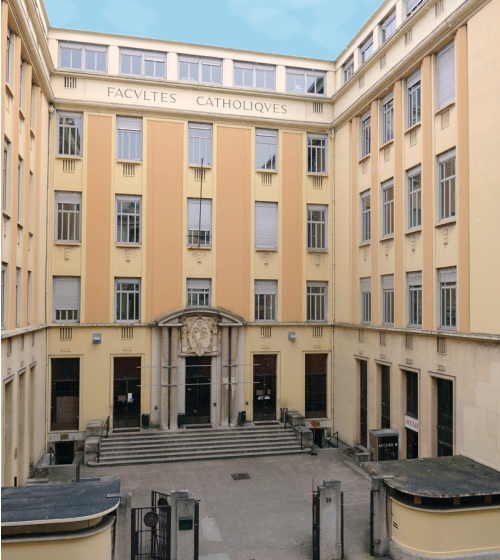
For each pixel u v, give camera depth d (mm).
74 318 24172
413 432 19797
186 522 13039
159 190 25062
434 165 18562
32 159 20578
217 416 24984
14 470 17281
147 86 24938
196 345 24750
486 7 15898
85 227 24250
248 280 25875
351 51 25516
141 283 24734
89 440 21891
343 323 25234
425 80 19000
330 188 26875
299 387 26156
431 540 12969
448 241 17734
